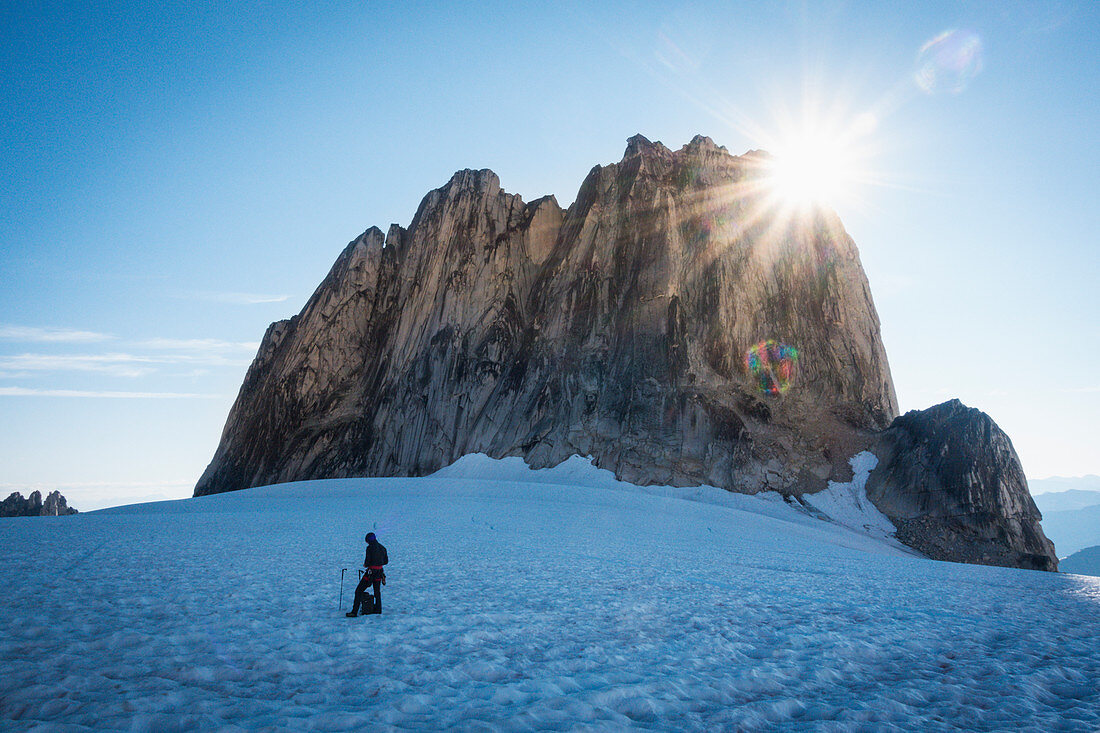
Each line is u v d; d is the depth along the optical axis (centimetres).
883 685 925
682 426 7544
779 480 7062
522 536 3484
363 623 1182
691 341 8462
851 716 761
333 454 9275
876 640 1218
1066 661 1096
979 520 6303
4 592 1323
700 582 2005
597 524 4425
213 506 5922
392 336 10275
